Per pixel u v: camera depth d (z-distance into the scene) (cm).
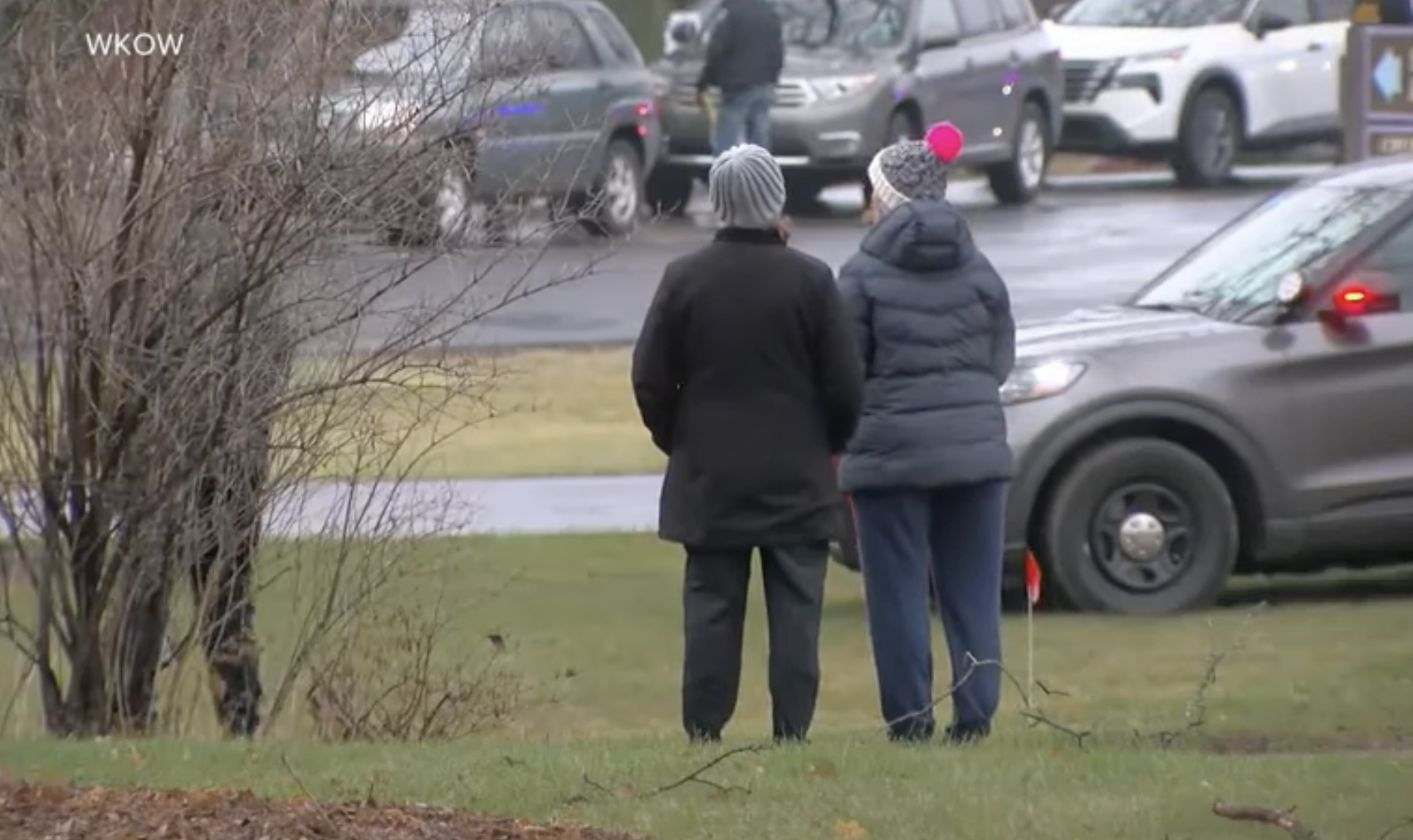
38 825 2227
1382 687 3447
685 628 3066
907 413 3089
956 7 9200
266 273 3062
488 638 3669
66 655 3241
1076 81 9862
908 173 3139
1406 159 4706
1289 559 4309
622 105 8025
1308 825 2428
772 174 2977
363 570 3303
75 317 3081
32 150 3034
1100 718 3238
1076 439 4219
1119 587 4256
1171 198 9662
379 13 3047
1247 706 3306
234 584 3231
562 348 6606
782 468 2958
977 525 3155
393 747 2892
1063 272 7694
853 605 4544
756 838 2375
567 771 2655
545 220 3688
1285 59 9912
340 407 3192
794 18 9012
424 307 3177
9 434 3159
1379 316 4281
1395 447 4281
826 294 2969
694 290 2966
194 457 3156
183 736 3120
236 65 3019
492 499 5119
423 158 3064
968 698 3095
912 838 2389
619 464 5466
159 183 3039
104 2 3025
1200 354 4266
